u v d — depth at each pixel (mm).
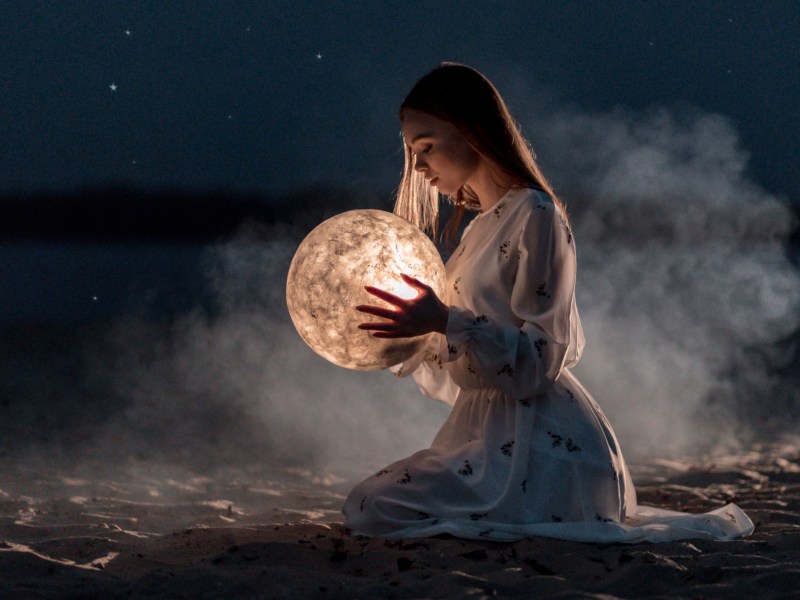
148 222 43031
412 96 3002
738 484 4637
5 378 8766
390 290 2729
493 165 3002
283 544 2766
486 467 2826
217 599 2316
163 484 4617
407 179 3352
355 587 2396
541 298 2836
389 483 2895
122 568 2637
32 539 3078
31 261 24797
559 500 2816
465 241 3109
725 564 2621
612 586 2412
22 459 5227
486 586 2381
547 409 2896
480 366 2771
